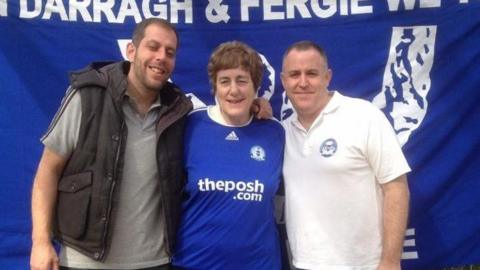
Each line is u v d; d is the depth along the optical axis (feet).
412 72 11.55
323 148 8.93
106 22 11.19
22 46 11.04
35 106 11.09
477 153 11.68
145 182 8.86
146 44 8.66
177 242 9.07
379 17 11.48
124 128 8.68
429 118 11.57
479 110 11.66
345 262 8.87
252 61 8.87
